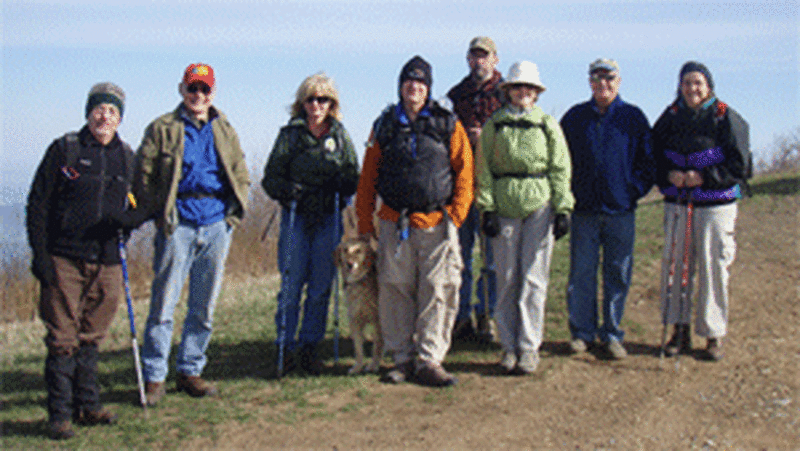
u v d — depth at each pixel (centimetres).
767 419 422
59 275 402
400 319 501
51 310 405
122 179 420
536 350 512
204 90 449
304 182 511
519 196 490
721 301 532
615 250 534
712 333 530
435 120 470
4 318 827
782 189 1340
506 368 509
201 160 458
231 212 473
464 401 457
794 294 691
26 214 397
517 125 490
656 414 434
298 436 405
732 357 535
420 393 473
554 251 959
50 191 399
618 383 488
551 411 440
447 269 484
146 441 400
